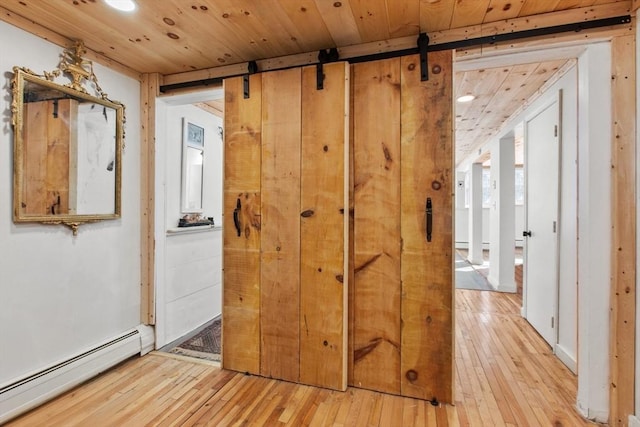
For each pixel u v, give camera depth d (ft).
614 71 5.58
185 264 9.78
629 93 5.53
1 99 5.65
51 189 6.40
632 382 5.51
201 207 10.80
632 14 5.48
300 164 6.93
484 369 7.63
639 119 5.44
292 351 7.03
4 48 5.67
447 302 6.22
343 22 6.02
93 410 6.05
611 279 5.63
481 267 19.97
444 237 6.22
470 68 6.57
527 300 10.85
